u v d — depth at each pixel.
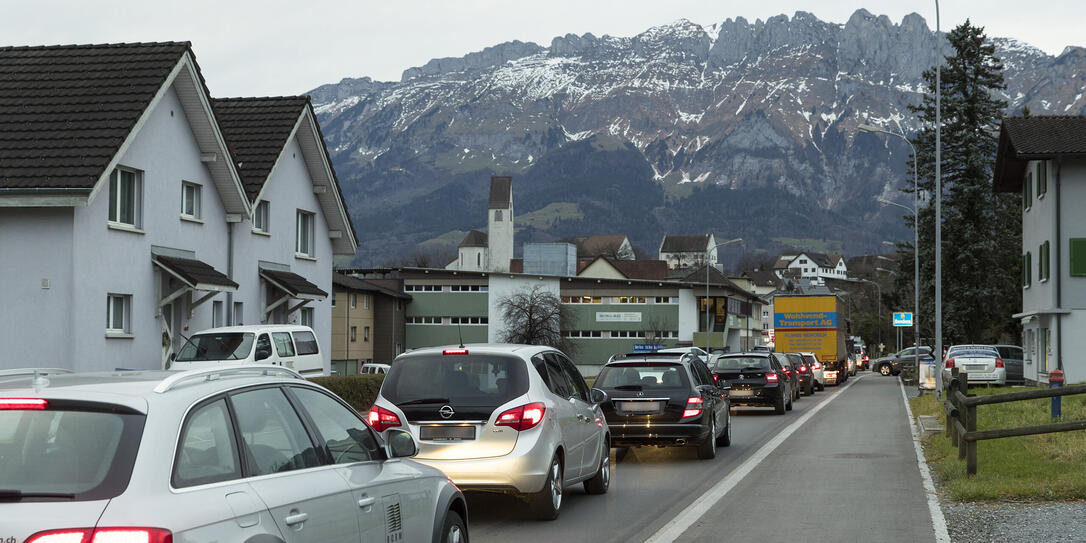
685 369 17.78
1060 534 9.91
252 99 37.28
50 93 27.11
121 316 27.23
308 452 6.11
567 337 95.81
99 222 25.89
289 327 27.30
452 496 7.70
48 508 4.61
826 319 55.12
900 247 68.56
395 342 88.56
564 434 11.86
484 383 11.34
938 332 34.81
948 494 13.15
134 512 4.64
